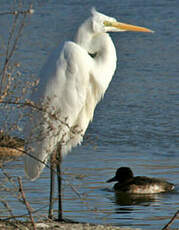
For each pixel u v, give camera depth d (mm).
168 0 57594
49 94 10719
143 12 50531
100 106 24391
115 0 58156
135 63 33062
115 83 28609
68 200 13047
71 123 10945
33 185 13898
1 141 8523
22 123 17828
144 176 15711
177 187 15250
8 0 52938
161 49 37031
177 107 24047
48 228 8875
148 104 24562
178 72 30688
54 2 58125
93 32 11203
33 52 34594
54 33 41656
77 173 15477
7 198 12297
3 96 8078
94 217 12055
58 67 10781
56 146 10609
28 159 10695
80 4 56531
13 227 8570
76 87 10828
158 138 19812
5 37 36875
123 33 43094
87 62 10961
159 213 12789
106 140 19406
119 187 14672
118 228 9305
